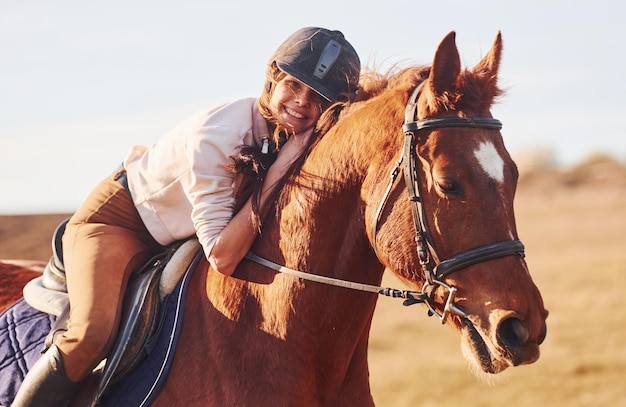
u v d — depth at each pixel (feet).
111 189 12.39
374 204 10.68
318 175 11.27
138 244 12.23
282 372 10.94
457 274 10.08
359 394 11.67
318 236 11.17
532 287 10.00
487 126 10.31
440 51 10.37
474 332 10.09
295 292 11.13
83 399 11.72
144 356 11.43
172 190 11.94
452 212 10.05
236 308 11.30
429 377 34.86
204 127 11.67
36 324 12.55
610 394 31.17
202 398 10.99
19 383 12.04
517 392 32.04
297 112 11.79
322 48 11.83
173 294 11.75
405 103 10.87
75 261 11.79
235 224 11.48
